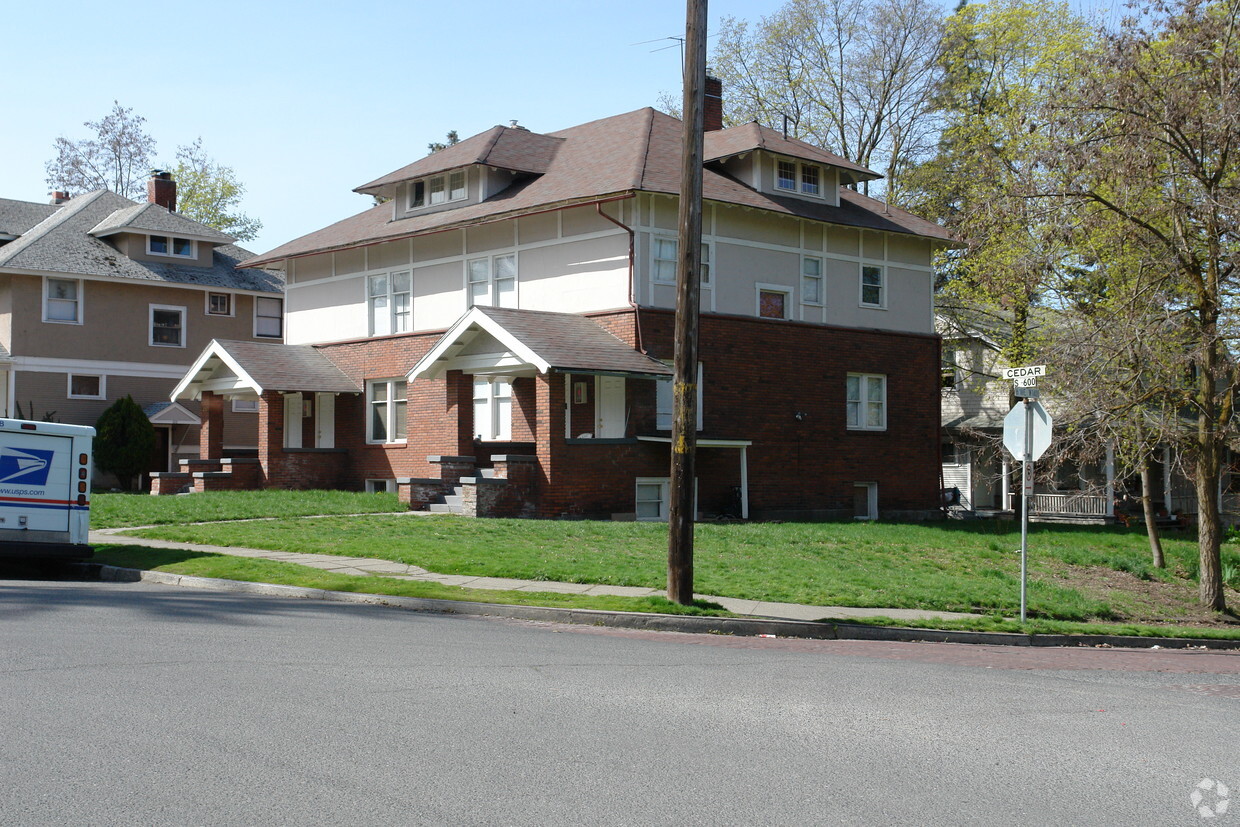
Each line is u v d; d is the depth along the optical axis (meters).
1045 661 12.83
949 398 44.53
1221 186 18.33
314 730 7.27
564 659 10.42
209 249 43.22
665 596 14.91
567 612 13.81
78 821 5.48
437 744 7.05
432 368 26.66
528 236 29.08
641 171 27.14
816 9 43.88
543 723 7.71
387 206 36.41
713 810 5.95
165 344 41.34
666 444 26.92
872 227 31.14
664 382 27.55
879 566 19.28
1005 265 21.48
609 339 26.59
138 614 12.09
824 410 30.56
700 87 14.47
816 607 15.23
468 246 30.45
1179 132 18.33
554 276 28.47
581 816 5.77
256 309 43.72
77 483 17.47
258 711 7.72
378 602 14.64
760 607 14.83
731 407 28.42
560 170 30.30
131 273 40.19
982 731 8.02
